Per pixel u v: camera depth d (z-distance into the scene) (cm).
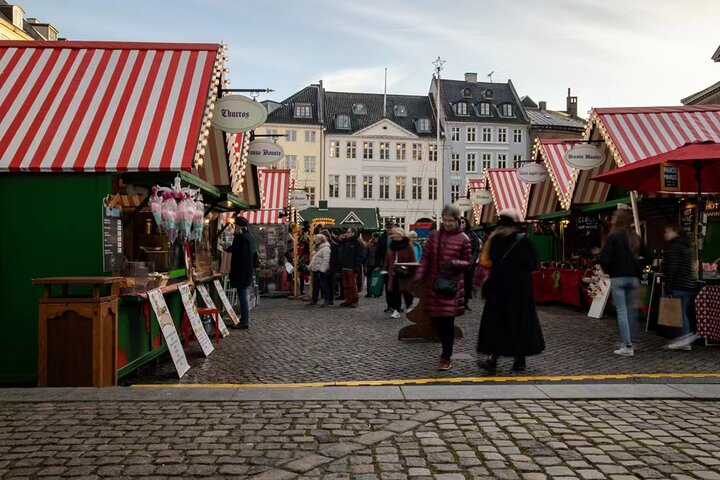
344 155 6044
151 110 743
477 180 2759
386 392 573
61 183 665
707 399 554
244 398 551
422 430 464
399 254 1266
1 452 416
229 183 1079
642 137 1219
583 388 587
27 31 3381
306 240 2022
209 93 774
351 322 1193
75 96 761
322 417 497
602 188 1456
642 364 750
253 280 1538
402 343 929
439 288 714
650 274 1096
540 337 706
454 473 380
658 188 1065
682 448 425
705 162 925
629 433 457
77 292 649
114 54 836
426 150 6184
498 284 706
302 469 384
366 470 384
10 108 738
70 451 418
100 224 661
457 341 945
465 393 568
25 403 536
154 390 576
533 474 379
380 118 6297
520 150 6316
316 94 6266
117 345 642
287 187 2142
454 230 731
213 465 394
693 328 905
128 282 662
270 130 5934
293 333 1041
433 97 6438
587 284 1354
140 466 392
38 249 662
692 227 1159
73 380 601
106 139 700
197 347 896
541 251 1889
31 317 657
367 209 4528
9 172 660
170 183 789
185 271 916
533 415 502
